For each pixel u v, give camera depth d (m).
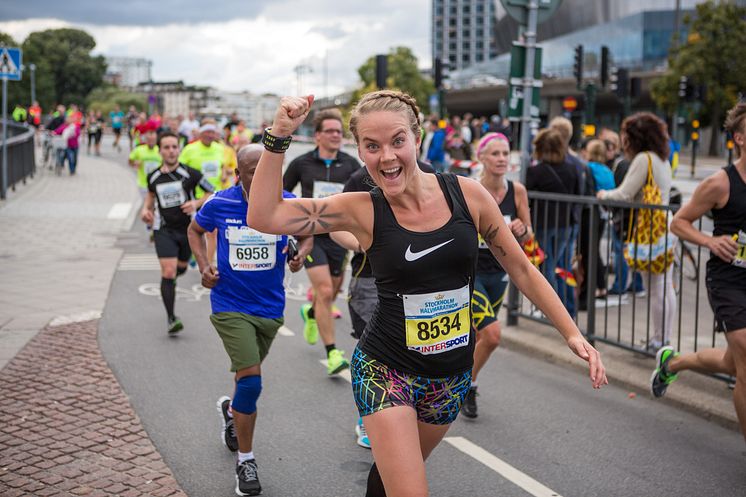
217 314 4.18
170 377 5.89
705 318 7.85
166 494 3.89
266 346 4.42
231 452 4.50
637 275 9.01
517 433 4.86
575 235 7.15
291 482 4.14
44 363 6.15
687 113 46.75
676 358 4.88
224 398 4.54
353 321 4.89
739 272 4.19
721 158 47.56
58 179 22.59
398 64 94.62
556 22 95.19
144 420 4.98
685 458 4.48
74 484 3.97
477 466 4.36
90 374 5.89
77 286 9.22
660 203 6.45
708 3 44.94
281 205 2.66
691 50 45.34
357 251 4.60
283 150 2.60
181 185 7.10
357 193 2.74
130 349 6.64
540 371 6.20
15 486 3.93
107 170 26.58
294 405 5.35
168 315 7.09
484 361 4.99
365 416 2.69
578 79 27.12
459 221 2.72
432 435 2.89
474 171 7.59
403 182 2.59
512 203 5.21
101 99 142.25
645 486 4.11
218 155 11.21
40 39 139.12
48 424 4.83
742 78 44.66
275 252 4.22
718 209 4.25
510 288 7.25
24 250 11.58
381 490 2.87
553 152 7.32
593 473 4.27
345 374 6.07
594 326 6.61
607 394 5.64
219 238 4.23
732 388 5.43
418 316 2.70
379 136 2.54
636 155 6.54
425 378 2.74
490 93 82.12
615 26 74.00
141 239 12.93
